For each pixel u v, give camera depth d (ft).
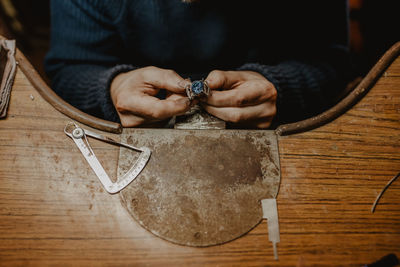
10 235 1.50
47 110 1.66
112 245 1.49
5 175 1.57
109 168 1.59
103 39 2.10
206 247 1.49
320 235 1.53
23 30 4.28
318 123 1.67
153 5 1.96
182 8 1.96
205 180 1.57
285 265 1.49
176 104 1.63
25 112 1.65
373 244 1.52
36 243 1.49
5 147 1.61
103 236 1.50
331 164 1.62
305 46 2.17
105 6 2.02
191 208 1.53
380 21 3.14
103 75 1.93
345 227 1.54
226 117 1.67
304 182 1.59
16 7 4.11
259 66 1.87
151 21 2.00
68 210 1.53
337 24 2.19
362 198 1.58
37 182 1.56
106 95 1.85
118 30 2.07
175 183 1.56
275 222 1.53
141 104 1.64
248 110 1.68
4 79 1.69
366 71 3.04
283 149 1.63
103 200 1.54
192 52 2.07
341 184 1.60
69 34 2.11
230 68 2.16
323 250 1.51
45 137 1.62
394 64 1.76
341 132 1.67
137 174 1.57
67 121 1.65
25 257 1.47
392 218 1.56
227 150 1.62
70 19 2.09
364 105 1.71
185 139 1.63
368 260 1.50
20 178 1.57
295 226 1.53
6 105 1.66
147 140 1.63
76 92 2.02
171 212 1.53
